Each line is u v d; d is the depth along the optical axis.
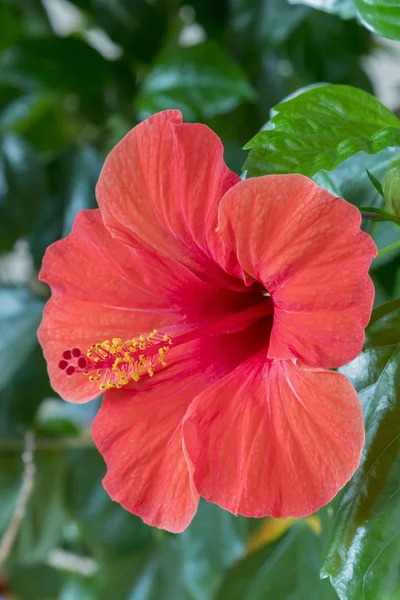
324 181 0.54
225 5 0.72
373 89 0.78
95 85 0.73
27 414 0.72
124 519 0.74
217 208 0.50
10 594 0.89
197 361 0.53
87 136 0.85
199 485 0.50
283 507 0.49
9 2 0.80
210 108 0.69
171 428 0.52
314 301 0.48
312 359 0.48
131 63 0.76
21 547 0.77
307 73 0.77
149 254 0.52
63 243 0.53
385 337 0.51
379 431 0.50
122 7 0.74
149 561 0.77
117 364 0.52
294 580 0.68
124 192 0.51
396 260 0.65
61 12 0.99
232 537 0.70
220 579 0.70
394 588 0.49
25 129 0.85
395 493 0.50
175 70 0.69
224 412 0.50
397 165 0.54
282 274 0.48
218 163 0.50
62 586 0.90
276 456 0.49
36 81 0.72
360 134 0.53
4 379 0.72
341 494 0.50
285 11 0.70
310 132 0.52
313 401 0.49
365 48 0.78
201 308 0.54
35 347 0.73
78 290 0.53
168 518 0.51
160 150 0.50
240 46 0.72
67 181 0.74
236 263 0.50
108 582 0.78
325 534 0.54
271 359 0.50
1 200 0.73
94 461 0.75
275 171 0.51
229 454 0.50
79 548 0.85
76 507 0.75
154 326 0.53
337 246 0.47
